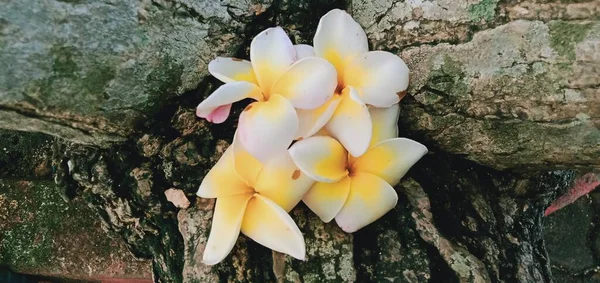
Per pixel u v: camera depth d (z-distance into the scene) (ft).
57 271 1.35
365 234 0.99
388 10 0.93
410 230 0.99
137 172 1.03
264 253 0.98
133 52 0.88
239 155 0.89
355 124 0.87
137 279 1.34
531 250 1.10
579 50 0.83
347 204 0.92
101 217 1.13
